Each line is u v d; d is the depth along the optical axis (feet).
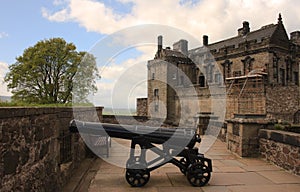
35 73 66.18
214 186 13.50
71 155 14.98
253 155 20.85
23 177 7.86
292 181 14.37
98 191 12.65
